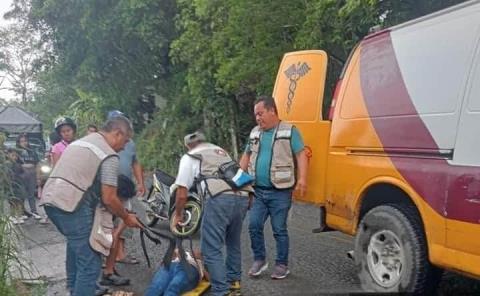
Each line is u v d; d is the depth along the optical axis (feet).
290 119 17.49
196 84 48.44
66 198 13.38
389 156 13.51
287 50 35.58
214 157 15.17
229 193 14.56
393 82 13.78
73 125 21.71
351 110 15.17
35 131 61.16
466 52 11.91
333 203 15.66
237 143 52.34
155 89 67.82
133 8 55.62
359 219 14.76
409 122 12.98
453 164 11.63
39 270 19.24
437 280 12.98
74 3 59.21
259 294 15.66
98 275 14.11
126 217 14.53
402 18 26.27
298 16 34.27
